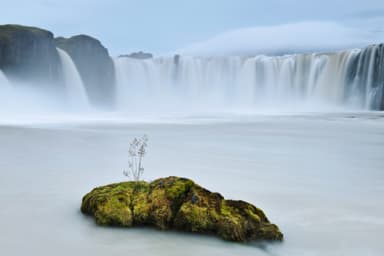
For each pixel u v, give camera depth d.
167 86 75.75
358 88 65.19
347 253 4.71
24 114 41.94
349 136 21.27
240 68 78.19
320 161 11.90
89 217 5.67
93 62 63.50
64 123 28.97
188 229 5.08
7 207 6.18
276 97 75.38
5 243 4.69
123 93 69.94
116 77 68.94
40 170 9.48
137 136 19.41
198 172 9.66
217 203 5.23
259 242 4.88
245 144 16.48
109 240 4.85
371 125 30.70
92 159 11.47
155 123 30.98
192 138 18.97
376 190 7.89
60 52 56.50
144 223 5.31
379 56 61.59
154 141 17.28
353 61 65.94
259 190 7.77
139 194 5.64
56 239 4.85
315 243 4.99
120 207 5.36
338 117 43.47
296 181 8.70
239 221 4.94
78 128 24.19
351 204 6.80
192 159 11.86
